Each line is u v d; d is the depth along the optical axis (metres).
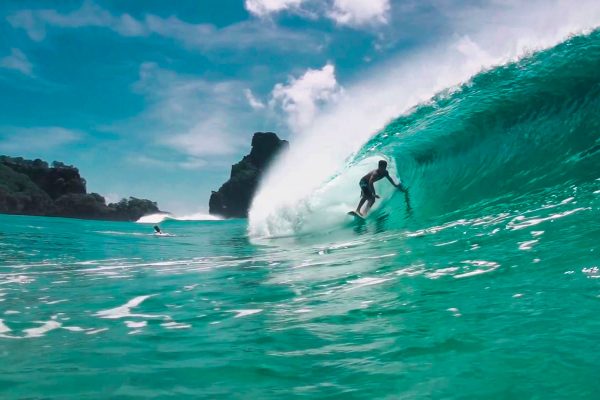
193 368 2.51
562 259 3.77
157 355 2.78
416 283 4.02
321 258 6.59
